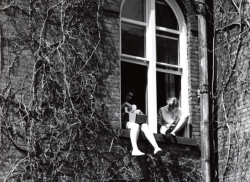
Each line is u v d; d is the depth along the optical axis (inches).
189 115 555.5
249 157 523.5
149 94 545.6
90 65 510.0
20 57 481.7
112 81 518.6
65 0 508.7
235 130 538.9
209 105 556.1
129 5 556.7
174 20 576.7
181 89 565.3
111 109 513.0
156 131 539.2
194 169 540.4
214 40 567.8
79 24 511.5
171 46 570.3
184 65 568.1
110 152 504.4
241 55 544.1
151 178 518.6
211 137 552.1
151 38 555.2
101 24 523.5
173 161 533.0
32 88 481.1
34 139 474.3
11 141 467.2
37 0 497.0
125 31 550.3
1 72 473.7
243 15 545.6
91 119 500.4
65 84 493.7
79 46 507.8
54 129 483.5
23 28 487.2
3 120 467.5
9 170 462.6
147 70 551.5
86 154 493.7
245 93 535.5
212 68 565.6
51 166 477.7
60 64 495.8
